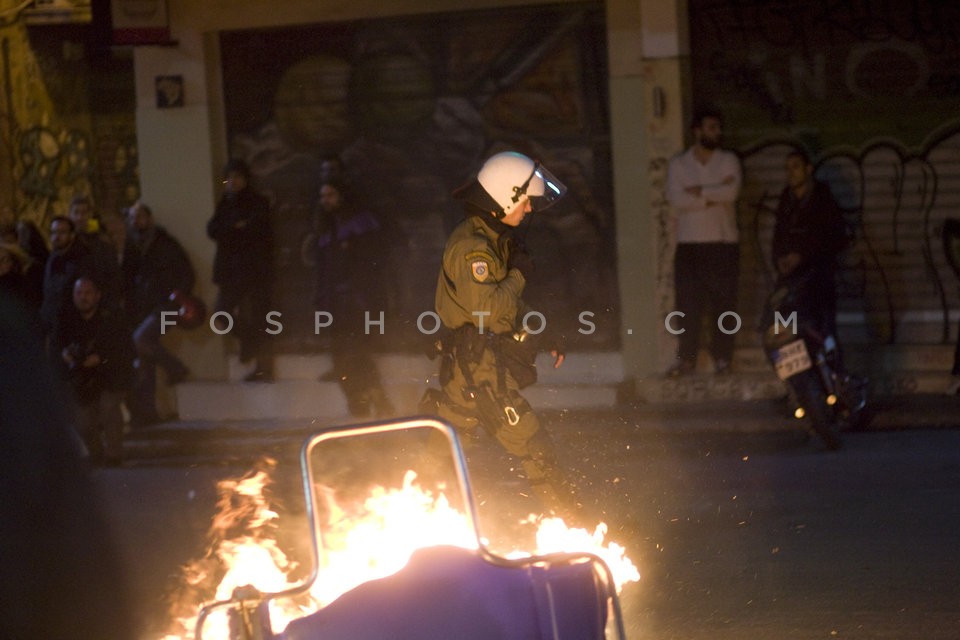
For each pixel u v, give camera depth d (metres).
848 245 12.80
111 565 3.26
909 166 12.97
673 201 12.89
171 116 14.41
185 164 14.43
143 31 14.05
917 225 12.98
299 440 13.01
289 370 14.42
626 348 13.52
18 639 3.14
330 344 13.90
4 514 3.11
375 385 13.38
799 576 7.66
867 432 11.74
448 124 13.94
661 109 13.20
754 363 13.28
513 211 7.41
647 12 13.13
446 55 13.87
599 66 13.48
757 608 7.11
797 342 10.82
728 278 12.84
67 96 15.58
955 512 8.90
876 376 12.70
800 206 11.80
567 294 13.73
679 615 7.05
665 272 13.38
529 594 4.54
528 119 13.72
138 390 13.71
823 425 10.90
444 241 14.05
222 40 14.37
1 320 3.20
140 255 14.04
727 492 9.88
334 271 13.28
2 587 3.12
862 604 7.09
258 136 14.40
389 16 13.88
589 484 10.39
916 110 12.91
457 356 7.45
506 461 11.32
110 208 15.65
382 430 4.99
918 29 12.84
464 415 7.65
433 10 13.73
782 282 11.12
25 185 15.25
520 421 7.38
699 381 12.96
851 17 12.93
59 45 15.65
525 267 7.48
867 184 13.07
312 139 14.30
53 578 3.16
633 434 12.09
